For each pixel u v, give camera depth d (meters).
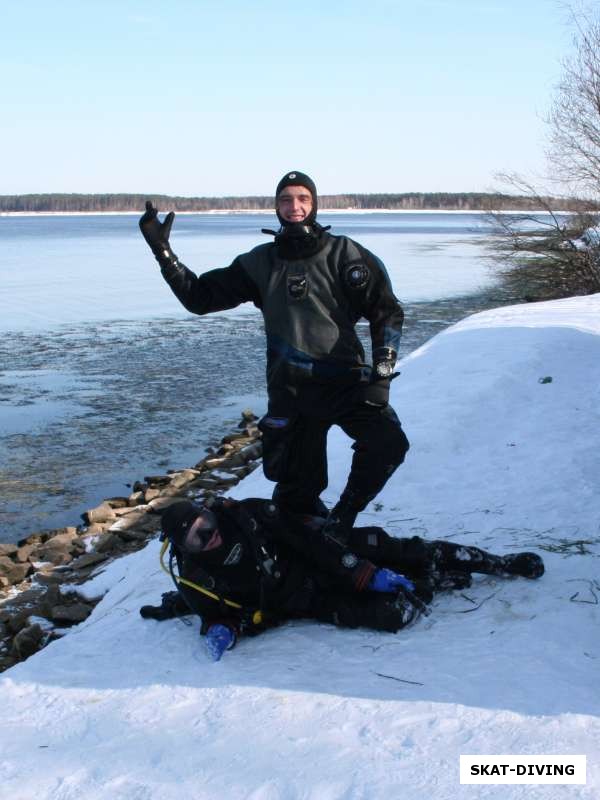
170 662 4.06
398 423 4.20
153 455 12.21
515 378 10.54
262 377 17.48
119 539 8.51
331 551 4.15
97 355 20.16
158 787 3.05
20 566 7.99
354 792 2.90
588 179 28.67
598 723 3.21
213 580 4.11
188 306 4.18
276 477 4.27
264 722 3.42
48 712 3.74
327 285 4.02
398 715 3.38
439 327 23.80
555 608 4.21
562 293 29.42
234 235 114.25
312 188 4.04
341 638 4.11
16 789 3.11
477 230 35.50
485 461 7.25
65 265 52.44
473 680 3.60
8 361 19.48
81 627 5.25
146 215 4.05
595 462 6.86
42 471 11.49
